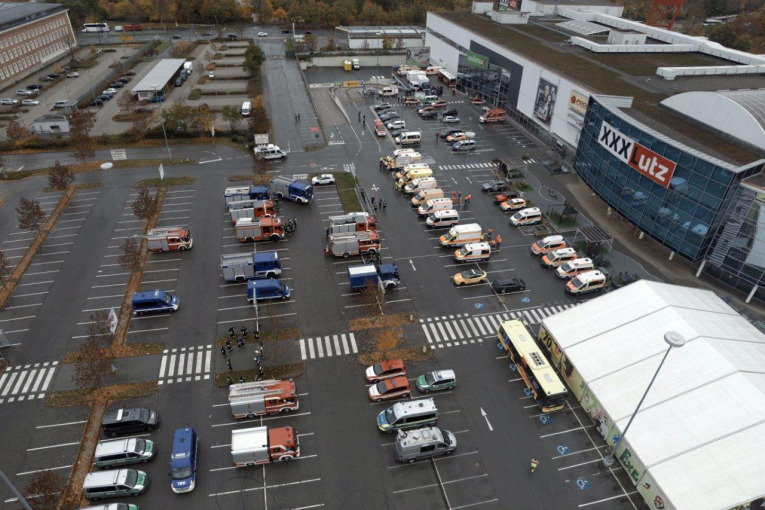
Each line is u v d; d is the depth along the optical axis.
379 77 136.88
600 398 42.34
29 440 41.16
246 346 50.94
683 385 41.25
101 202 75.56
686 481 35.38
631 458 38.75
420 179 80.62
